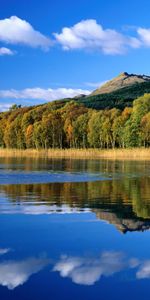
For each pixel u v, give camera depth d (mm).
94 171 47031
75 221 15797
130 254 11375
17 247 11984
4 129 147250
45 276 9656
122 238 13125
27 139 130625
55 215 17109
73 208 19000
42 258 10930
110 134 111312
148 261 10781
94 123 114938
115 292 8828
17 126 137000
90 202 21109
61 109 137625
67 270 10023
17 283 9195
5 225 15031
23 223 15383
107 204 20344
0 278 9523
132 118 100625
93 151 97812
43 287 9070
